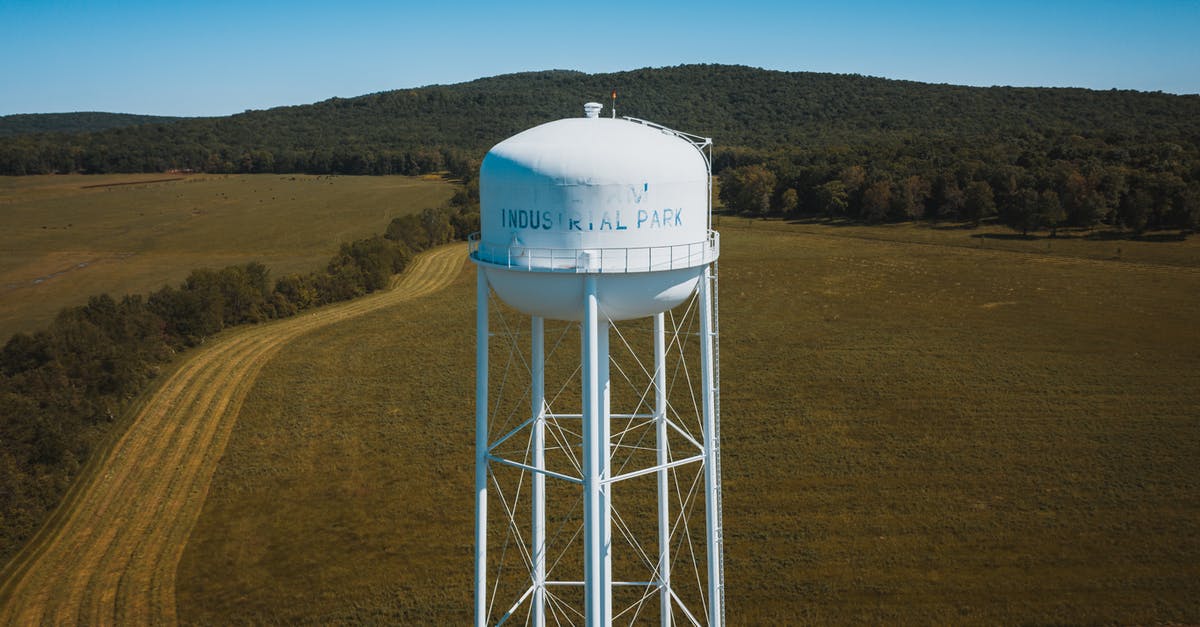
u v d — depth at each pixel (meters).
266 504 40.62
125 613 32.78
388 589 33.66
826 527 37.25
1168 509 38.12
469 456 44.75
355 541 37.19
